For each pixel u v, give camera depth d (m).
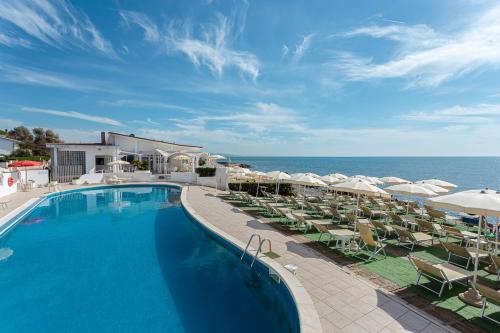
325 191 20.75
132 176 24.97
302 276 5.88
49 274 7.02
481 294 4.38
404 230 8.27
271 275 6.29
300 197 16.69
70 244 9.37
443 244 6.92
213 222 10.58
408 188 9.54
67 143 28.53
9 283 6.52
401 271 6.30
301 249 7.66
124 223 12.23
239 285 6.53
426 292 5.27
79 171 24.97
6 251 8.70
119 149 27.84
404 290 5.34
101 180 23.78
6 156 36.38
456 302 4.91
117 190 21.58
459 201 4.89
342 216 10.57
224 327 4.89
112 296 5.96
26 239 9.90
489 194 4.84
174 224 12.07
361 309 4.61
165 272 7.19
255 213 12.40
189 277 6.91
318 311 4.53
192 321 5.07
